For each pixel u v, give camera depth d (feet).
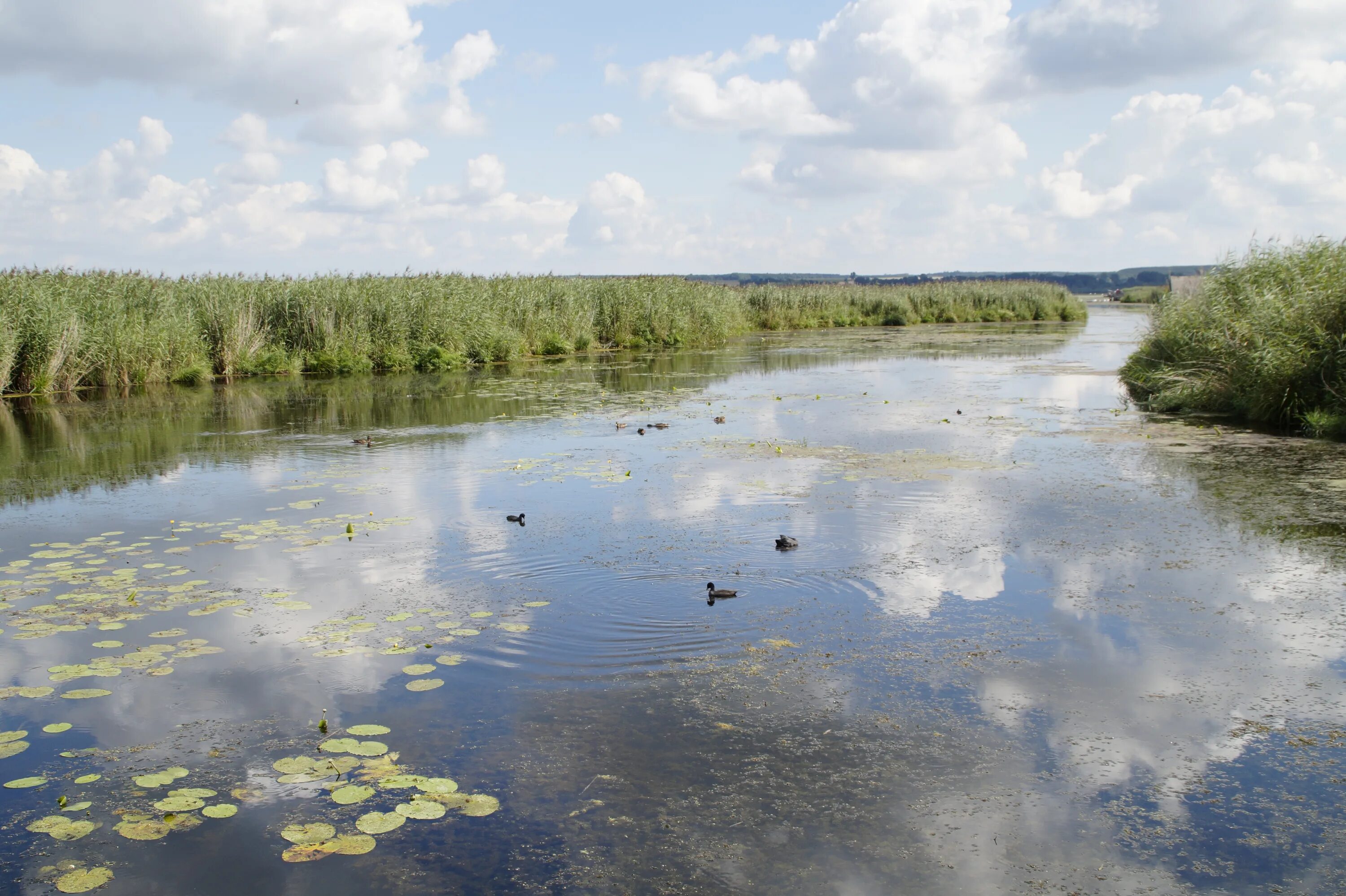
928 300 165.37
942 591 19.97
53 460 36.88
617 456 36.40
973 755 13.26
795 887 10.50
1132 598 19.47
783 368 75.97
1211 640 17.19
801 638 17.48
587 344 95.66
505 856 11.09
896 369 73.92
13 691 15.52
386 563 22.41
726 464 34.40
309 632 18.01
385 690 15.46
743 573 21.21
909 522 25.58
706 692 15.28
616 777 12.75
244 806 12.17
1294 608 18.71
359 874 10.76
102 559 23.15
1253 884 10.44
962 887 10.46
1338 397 39.27
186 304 70.95
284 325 75.56
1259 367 42.32
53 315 58.90
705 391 59.82
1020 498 28.25
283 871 10.80
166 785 12.69
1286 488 29.14
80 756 13.51
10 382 59.26
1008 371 71.00
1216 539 23.56
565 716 14.49
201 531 25.70
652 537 24.32
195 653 17.04
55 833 11.58
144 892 10.44
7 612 19.33
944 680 15.66
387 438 41.50
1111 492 28.96
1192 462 33.47
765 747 13.53
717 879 10.65
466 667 16.26
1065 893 10.34
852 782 12.60
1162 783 12.51
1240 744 13.50
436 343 78.69
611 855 11.10
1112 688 15.31
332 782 12.70
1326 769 12.76
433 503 28.66
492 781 12.69
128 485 31.99
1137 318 177.47
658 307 101.71
